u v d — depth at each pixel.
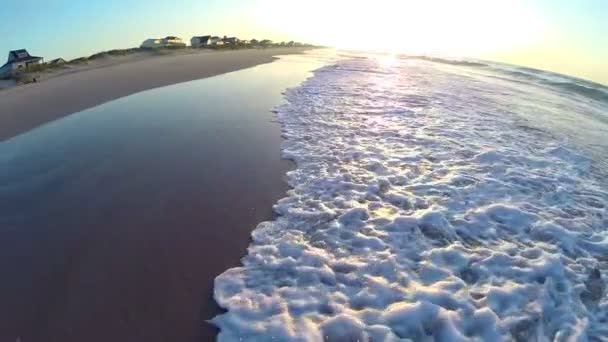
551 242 4.36
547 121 10.59
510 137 8.47
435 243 4.30
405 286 3.62
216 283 3.69
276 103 11.47
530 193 5.58
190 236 4.50
